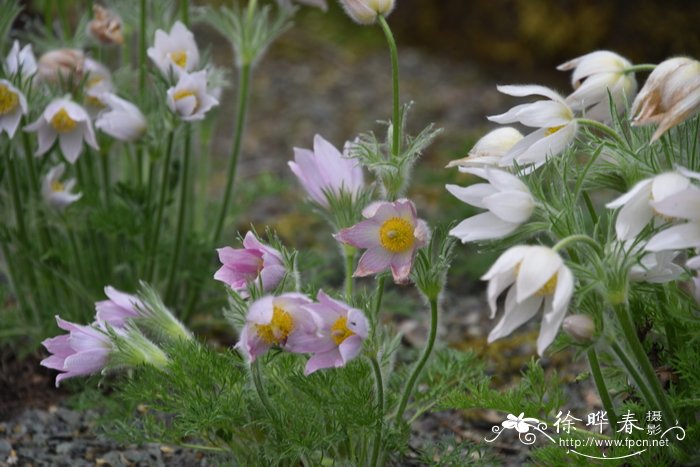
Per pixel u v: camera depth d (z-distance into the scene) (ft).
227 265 15.79
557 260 13.51
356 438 17.02
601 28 56.03
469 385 17.17
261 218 35.83
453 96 52.60
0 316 24.11
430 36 60.34
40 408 22.38
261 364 16.37
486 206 14.64
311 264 25.30
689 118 16.08
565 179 15.47
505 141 16.12
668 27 54.65
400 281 15.49
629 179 15.83
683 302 16.48
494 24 58.54
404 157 16.66
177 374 16.57
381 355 16.93
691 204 13.65
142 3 23.98
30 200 23.31
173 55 21.88
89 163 24.32
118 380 22.00
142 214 23.73
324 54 57.62
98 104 23.50
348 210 17.52
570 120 15.61
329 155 17.62
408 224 15.64
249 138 46.93
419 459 18.12
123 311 17.08
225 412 16.24
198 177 33.60
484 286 30.45
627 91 17.07
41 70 22.81
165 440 17.61
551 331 13.70
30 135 23.25
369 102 51.47
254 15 24.61
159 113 22.80
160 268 25.22
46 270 24.06
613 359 17.39
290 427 16.43
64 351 16.85
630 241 14.94
